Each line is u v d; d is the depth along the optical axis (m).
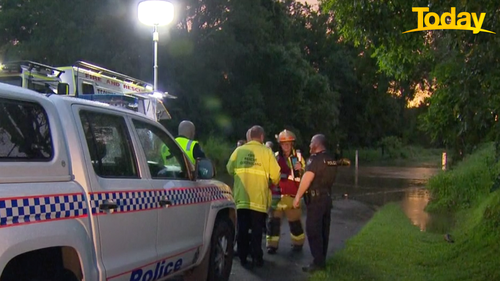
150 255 4.50
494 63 5.57
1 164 3.17
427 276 6.68
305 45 53.72
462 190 13.12
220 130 35.06
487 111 5.69
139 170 4.59
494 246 7.64
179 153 5.46
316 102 45.06
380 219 11.41
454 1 5.96
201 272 5.82
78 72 9.46
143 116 4.95
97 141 4.11
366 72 22.31
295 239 8.45
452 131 6.66
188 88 33.78
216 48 34.22
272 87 39.62
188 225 5.25
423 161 48.25
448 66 6.13
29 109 3.53
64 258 3.63
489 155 12.80
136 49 30.22
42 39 29.78
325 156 7.00
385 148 56.22
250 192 7.19
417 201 15.34
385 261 7.48
